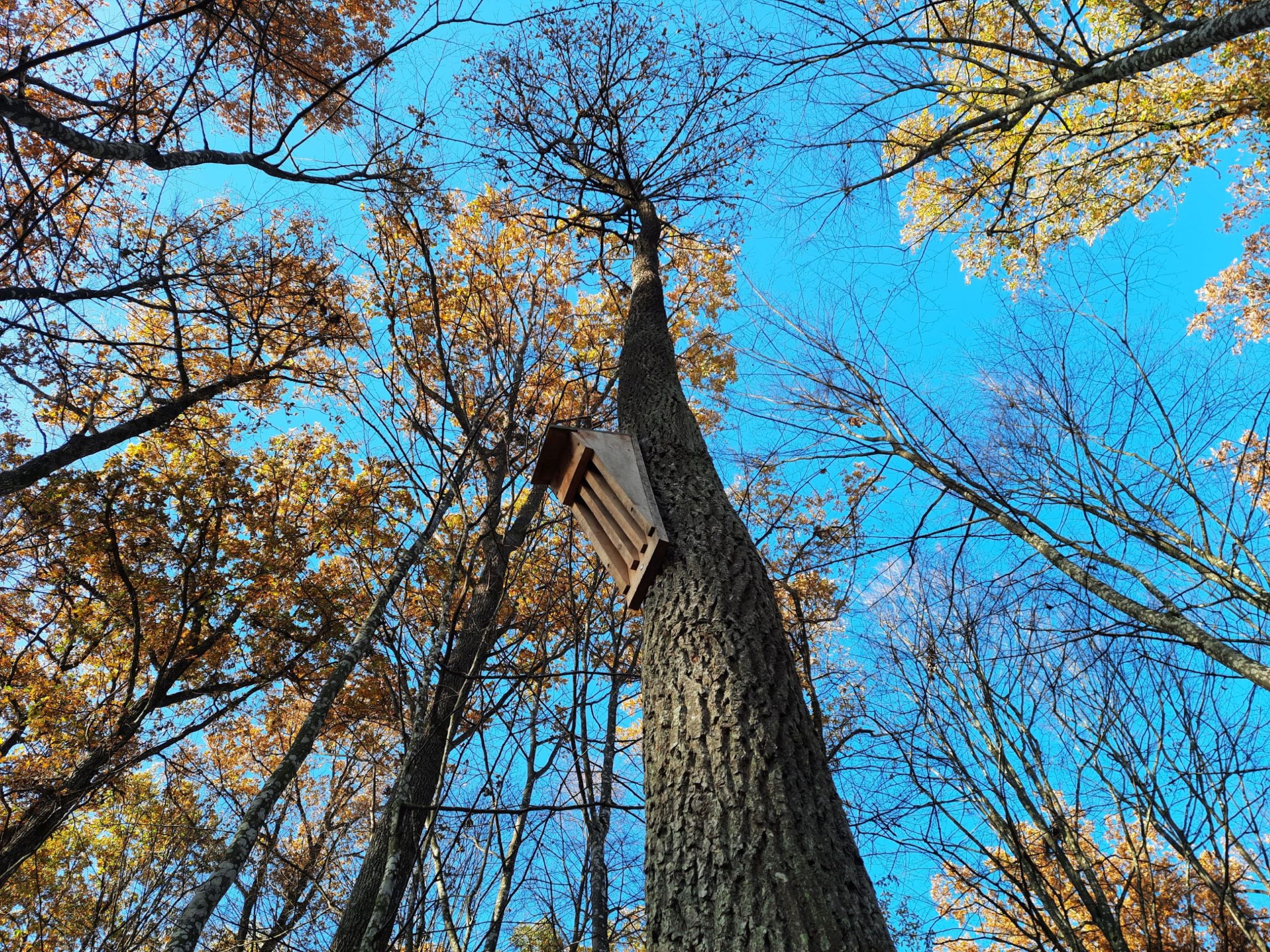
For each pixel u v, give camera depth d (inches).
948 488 193.9
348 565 382.6
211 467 393.7
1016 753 183.0
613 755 170.4
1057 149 292.0
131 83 164.9
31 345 207.5
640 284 237.9
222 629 388.5
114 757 314.3
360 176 182.5
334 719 260.7
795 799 87.8
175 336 253.6
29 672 366.3
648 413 171.5
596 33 283.7
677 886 84.7
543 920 176.1
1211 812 163.9
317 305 252.1
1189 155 291.3
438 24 171.0
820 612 231.3
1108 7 247.9
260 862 258.1
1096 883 162.9
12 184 198.1
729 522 134.0
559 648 180.9
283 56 193.8
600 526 141.4
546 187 311.4
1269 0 123.3
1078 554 176.9
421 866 115.9
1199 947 181.3
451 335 227.5
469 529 160.1
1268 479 182.7
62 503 343.3
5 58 184.1
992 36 266.8
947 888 198.5
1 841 290.0
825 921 73.5
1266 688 132.6
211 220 226.4
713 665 105.7
